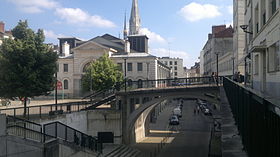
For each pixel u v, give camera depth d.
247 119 6.36
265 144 4.36
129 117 34.53
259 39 20.16
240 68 46.06
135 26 147.88
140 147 36.31
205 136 44.44
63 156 18.17
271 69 16.67
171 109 83.94
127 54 60.62
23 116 21.41
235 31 50.16
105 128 31.47
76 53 59.72
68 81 60.03
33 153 15.54
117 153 28.33
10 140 14.72
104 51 55.59
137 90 34.47
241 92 8.10
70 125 26.45
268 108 4.16
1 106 34.78
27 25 23.80
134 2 147.62
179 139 42.00
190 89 34.44
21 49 22.31
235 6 50.25
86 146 22.67
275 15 14.55
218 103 33.97
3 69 22.38
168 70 88.62
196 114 73.94
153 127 53.78
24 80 22.41
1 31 50.97
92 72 44.59
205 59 102.50
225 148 6.53
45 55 23.48
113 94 33.28
